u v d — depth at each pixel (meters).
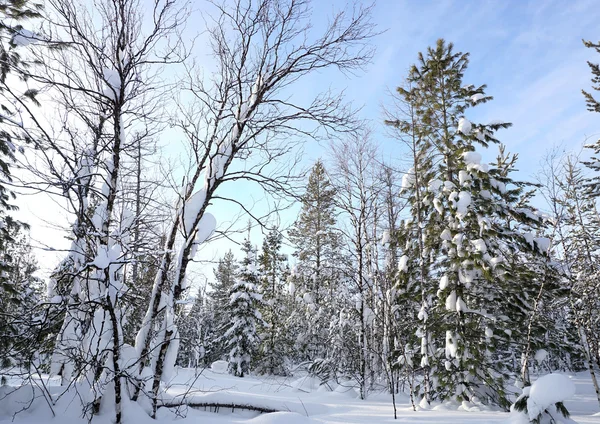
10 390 6.27
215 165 7.93
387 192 15.73
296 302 23.09
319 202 9.47
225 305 23.89
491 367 11.22
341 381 14.97
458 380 10.76
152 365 7.17
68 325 6.63
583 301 12.25
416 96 13.59
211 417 7.45
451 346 11.00
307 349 21.20
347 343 14.73
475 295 11.77
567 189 12.02
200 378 15.00
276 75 8.53
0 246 12.08
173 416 6.92
